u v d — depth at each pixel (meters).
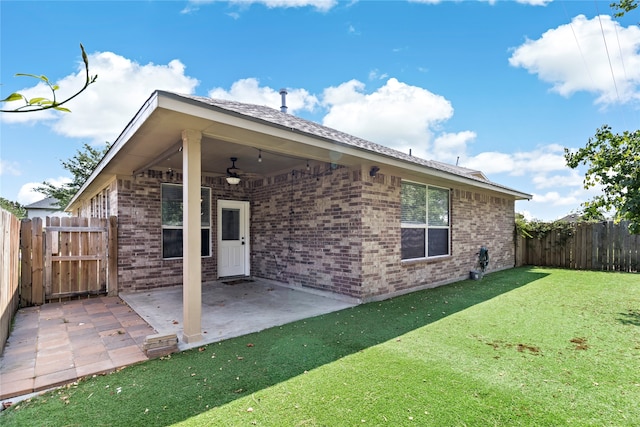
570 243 11.61
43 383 3.09
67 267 6.72
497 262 11.01
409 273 7.44
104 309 5.93
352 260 6.49
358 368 3.38
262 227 8.96
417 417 2.53
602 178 5.60
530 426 2.42
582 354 3.74
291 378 3.17
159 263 7.71
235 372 3.32
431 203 8.36
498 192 10.59
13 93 0.93
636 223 5.24
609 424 2.44
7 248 4.61
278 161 7.07
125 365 3.50
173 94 3.48
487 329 4.64
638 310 5.67
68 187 21.27
